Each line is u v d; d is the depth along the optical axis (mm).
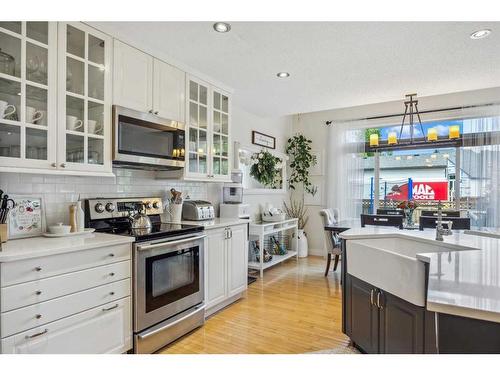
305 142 5914
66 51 2053
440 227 2289
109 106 2309
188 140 3037
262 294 3588
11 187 2031
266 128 5344
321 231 5766
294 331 2629
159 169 2990
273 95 3947
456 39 2449
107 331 1979
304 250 5582
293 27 2303
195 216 3238
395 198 5297
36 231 2131
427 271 1564
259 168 4805
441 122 4879
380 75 3238
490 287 1106
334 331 2629
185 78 3012
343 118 5578
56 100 1986
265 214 4922
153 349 2260
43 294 1661
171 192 3127
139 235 2197
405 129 5148
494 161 4332
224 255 3133
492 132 4359
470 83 3492
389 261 1794
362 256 2062
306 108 4617
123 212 2650
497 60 2846
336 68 3070
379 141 5379
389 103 5211
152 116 2615
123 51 2416
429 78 3336
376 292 1948
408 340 1681
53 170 1969
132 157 2439
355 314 2203
